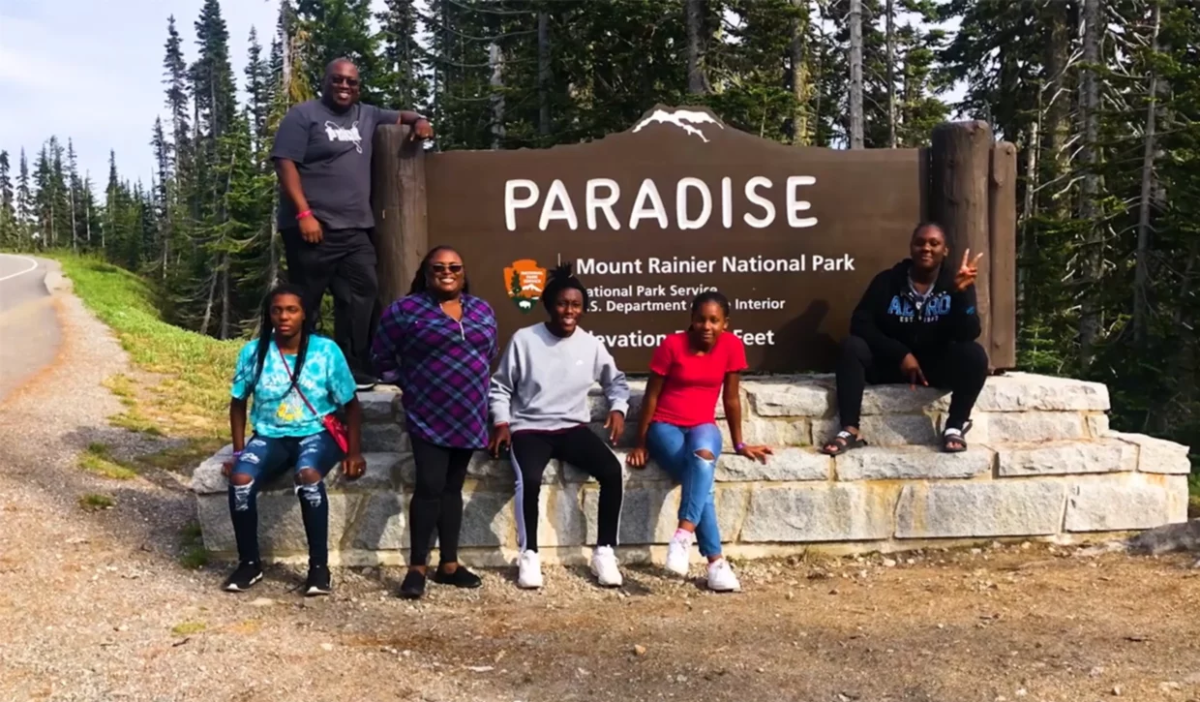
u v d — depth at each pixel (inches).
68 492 247.0
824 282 237.9
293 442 197.0
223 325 1552.7
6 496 237.6
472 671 149.9
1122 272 555.8
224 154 1729.8
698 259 236.5
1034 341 653.9
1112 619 165.8
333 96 218.4
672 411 202.5
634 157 235.0
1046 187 708.7
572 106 723.4
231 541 205.8
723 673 147.9
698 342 199.3
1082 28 669.9
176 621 170.6
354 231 222.2
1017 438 223.0
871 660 151.3
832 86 1035.3
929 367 221.9
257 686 142.9
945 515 213.9
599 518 199.0
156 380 458.9
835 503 212.2
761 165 236.1
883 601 182.4
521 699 139.6
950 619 169.8
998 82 900.6
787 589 193.8
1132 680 139.9
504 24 872.9
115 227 2923.2
